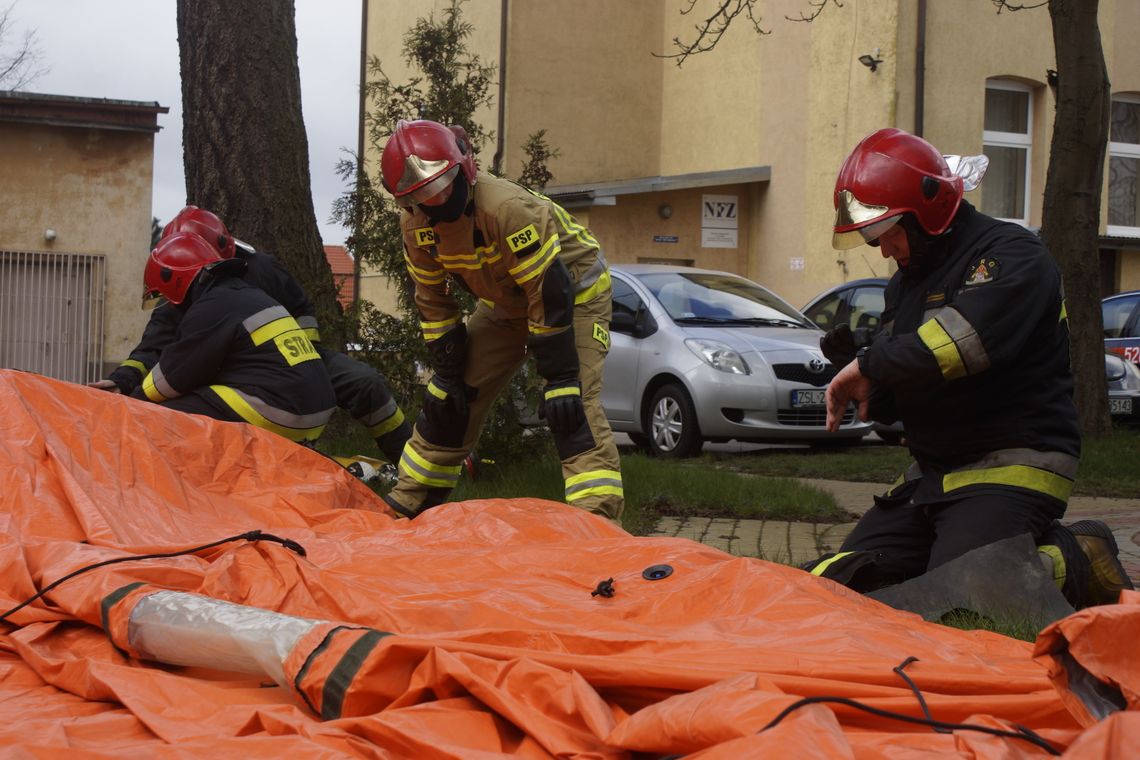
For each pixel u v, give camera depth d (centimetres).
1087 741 183
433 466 579
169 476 464
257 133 900
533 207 490
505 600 324
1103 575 415
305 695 260
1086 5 1143
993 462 406
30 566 359
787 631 281
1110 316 1477
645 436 1185
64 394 471
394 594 339
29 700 277
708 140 2234
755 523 731
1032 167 1955
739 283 1249
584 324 533
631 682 246
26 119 1866
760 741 191
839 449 1173
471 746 233
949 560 391
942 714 229
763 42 2086
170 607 300
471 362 564
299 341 596
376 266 852
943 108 1852
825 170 1948
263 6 902
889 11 1817
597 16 2284
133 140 1920
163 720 251
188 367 570
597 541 374
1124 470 991
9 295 1894
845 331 448
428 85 889
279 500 488
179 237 607
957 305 388
